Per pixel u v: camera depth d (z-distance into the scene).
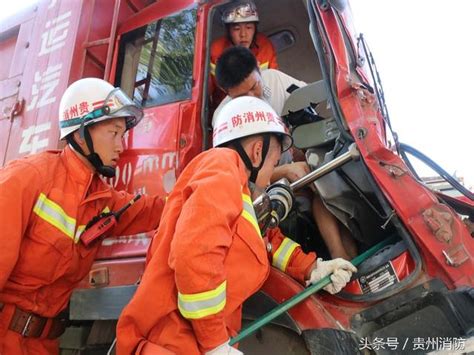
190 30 2.71
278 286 1.80
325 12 1.98
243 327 1.89
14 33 3.61
